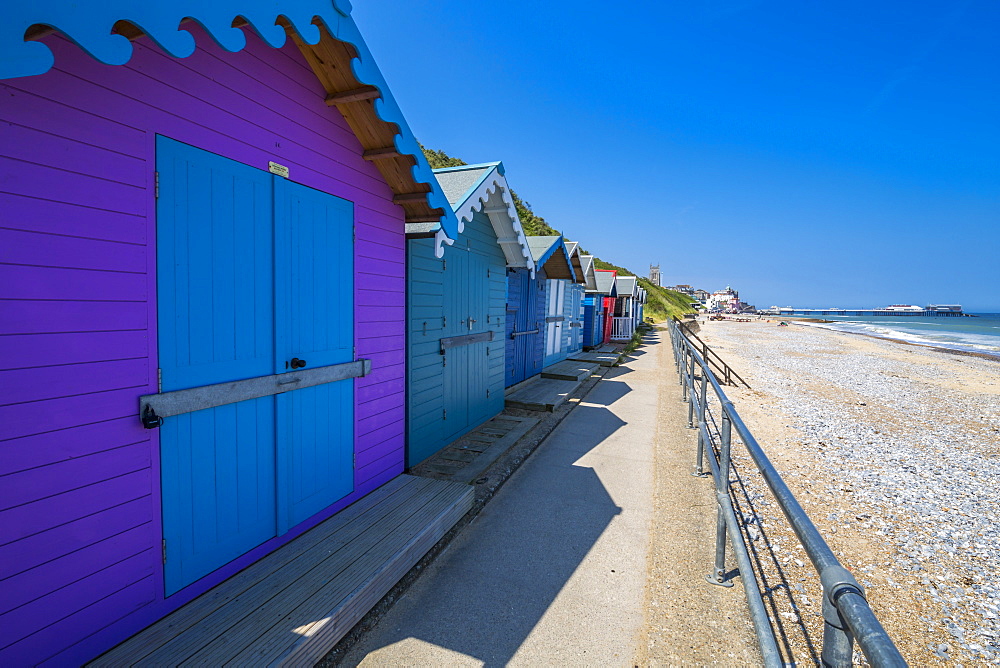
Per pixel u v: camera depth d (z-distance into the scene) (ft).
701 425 15.15
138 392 6.98
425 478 13.58
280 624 7.42
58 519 6.12
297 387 9.93
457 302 18.17
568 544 11.80
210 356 8.06
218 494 8.39
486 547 11.60
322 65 9.69
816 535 4.80
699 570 10.78
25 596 5.84
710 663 7.91
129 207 6.75
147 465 7.18
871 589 11.43
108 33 4.89
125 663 6.50
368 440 12.64
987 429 28.86
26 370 5.72
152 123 7.02
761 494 15.79
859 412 32.45
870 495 17.51
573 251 44.60
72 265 6.11
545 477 16.25
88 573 6.48
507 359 26.71
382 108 9.50
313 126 10.10
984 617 10.36
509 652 8.11
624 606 9.41
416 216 13.70
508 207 19.71
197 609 7.70
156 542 7.38
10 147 5.49
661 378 37.83
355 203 11.55
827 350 79.10
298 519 10.25
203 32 7.67
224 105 8.12
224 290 8.27
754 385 42.14
